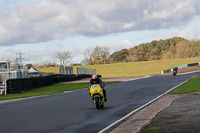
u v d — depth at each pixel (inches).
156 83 1354.6
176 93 777.6
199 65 3403.1
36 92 1227.2
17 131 359.9
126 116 439.2
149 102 610.9
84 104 652.1
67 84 1851.6
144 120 394.0
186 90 839.7
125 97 773.9
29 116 490.9
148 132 313.9
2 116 509.7
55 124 398.9
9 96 1055.6
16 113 543.5
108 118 431.2
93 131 340.2
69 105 644.7
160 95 760.3
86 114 483.5
